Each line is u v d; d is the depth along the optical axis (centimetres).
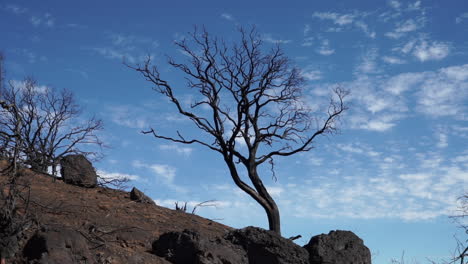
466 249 1377
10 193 1180
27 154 1266
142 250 1391
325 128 2425
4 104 1224
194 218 1948
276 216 2362
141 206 1911
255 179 2377
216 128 2403
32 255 1055
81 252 1112
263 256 1455
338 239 1571
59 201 1628
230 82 2423
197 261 1300
